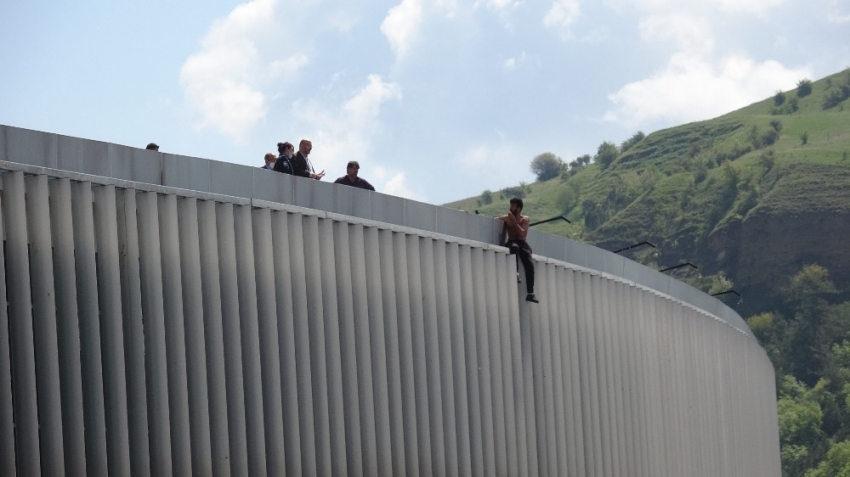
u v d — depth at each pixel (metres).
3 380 17.75
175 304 20.03
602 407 32.19
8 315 18.17
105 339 19.16
